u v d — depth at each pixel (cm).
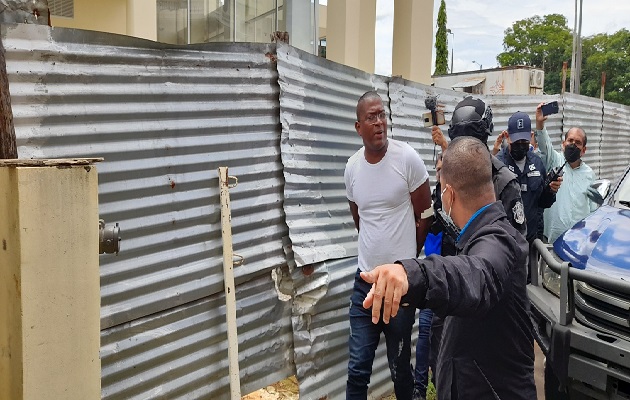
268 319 340
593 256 310
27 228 169
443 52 3528
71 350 181
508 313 207
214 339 306
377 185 337
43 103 237
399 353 340
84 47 248
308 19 895
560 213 539
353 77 424
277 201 346
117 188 262
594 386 273
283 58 340
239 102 319
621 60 3897
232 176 313
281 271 350
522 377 213
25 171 169
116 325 260
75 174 180
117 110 261
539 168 462
